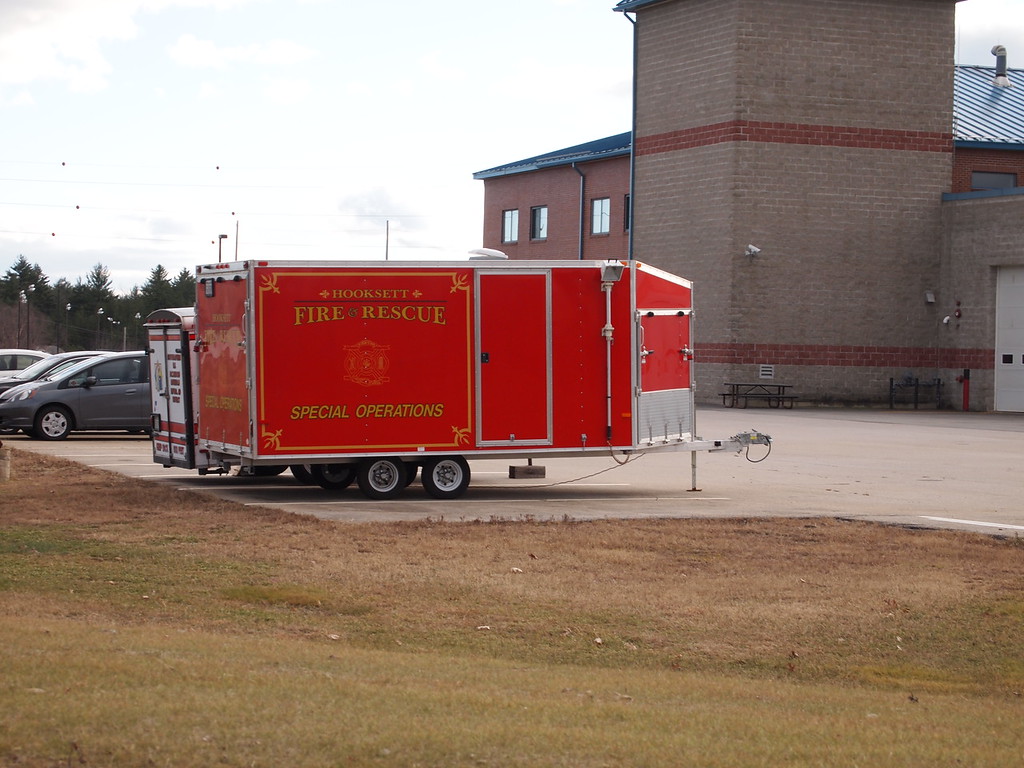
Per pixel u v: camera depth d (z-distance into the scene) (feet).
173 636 27.30
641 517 48.03
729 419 109.09
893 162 129.08
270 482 58.80
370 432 51.57
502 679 24.86
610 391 54.03
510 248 177.58
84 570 35.19
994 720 23.41
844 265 128.36
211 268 53.21
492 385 52.80
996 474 66.08
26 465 61.98
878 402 129.59
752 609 32.83
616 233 156.97
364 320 51.42
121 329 429.38
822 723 22.04
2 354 112.16
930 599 33.94
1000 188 129.08
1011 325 126.11
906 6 128.57
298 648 26.96
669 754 18.99
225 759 17.52
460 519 46.78
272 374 50.44
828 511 50.70
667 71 132.16
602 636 30.14
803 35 126.31
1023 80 157.69
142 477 59.93
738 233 125.70
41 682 21.16
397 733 19.20
